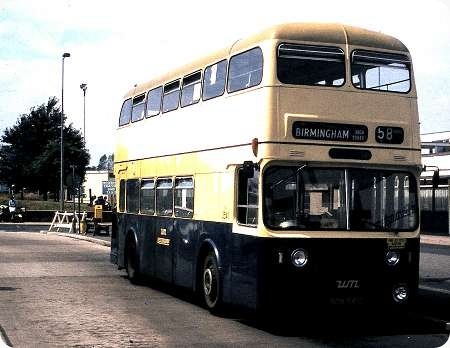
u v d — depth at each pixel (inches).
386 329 402.9
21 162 2728.8
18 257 858.8
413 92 404.8
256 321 422.3
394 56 404.2
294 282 366.3
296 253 367.2
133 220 613.6
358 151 384.5
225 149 426.3
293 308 366.3
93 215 1571.1
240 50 417.7
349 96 389.1
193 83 490.0
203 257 457.7
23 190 2896.2
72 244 1112.2
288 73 382.6
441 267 740.7
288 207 372.2
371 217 380.8
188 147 489.7
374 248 377.7
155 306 478.0
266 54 384.8
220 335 372.5
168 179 529.0
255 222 377.1
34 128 2765.7
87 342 348.8
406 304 382.3
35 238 1266.0
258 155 377.7
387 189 387.2
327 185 377.7
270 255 366.0
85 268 738.2
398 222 385.1
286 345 346.3
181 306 479.5
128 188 636.1
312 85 384.2
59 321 411.5
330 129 382.0
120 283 613.0
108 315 436.1
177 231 502.3
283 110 378.3
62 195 1843.0
